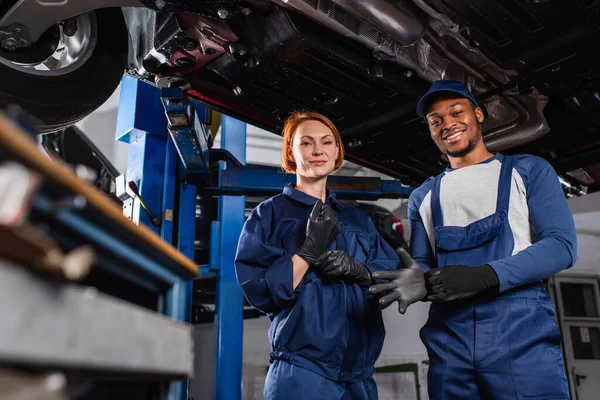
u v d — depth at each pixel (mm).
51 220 463
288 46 1642
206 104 2039
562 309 5789
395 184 2619
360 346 1389
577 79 1846
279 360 1335
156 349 592
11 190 354
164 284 737
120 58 1786
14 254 367
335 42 1685
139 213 2127
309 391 1266
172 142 2256
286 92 1891
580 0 1508
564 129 2279
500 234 1394
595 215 5836
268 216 1457
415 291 1299
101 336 472
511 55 1729
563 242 1321
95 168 3686
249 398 5176
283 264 1304
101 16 1732
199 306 4484
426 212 1586
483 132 2385
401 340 5961
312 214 1377
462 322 1387
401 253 1377
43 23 1503
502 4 1530
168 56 1724
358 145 2312
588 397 5543
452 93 1544
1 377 363
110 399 607
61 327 415
